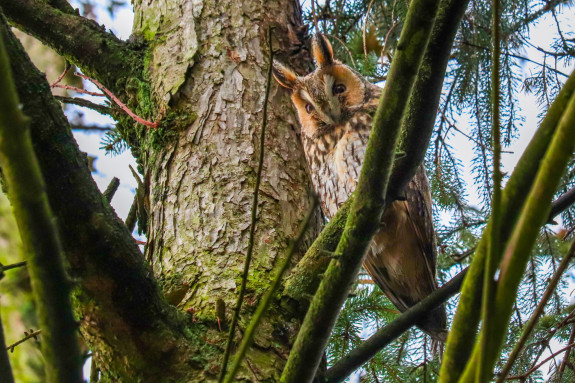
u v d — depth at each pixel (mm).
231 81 7961
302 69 9555
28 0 8336
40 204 3164
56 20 8375
